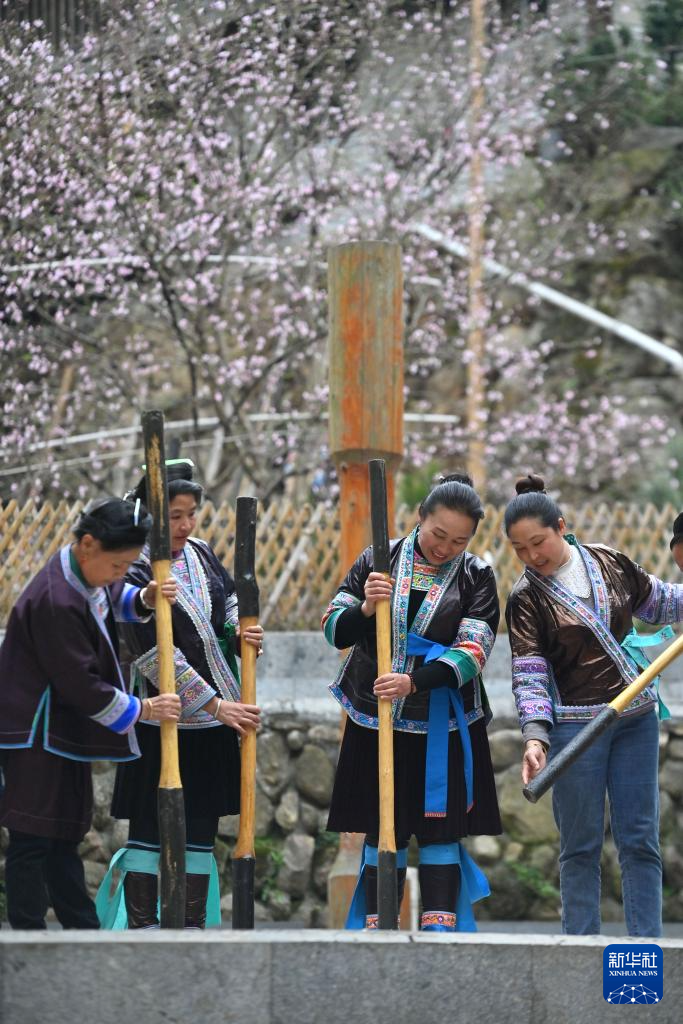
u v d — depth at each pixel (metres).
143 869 10.38
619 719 10.70
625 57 35.88
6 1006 7.66
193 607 10.46
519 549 10.79
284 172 28.58
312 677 18.64
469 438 31.42
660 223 36.91
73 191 24.34
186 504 10.47
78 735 9.42
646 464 33.84
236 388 28.19
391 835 9.61
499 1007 8.08
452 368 34.66
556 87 35.00
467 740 10.25
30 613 9.30
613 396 35.19
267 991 7.88
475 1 30.33
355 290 15.70
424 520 10.23
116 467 29.64
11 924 9.48
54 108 23.39
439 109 30.42
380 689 9.70
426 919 10.17
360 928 10.65
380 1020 7.95
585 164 37.41
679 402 35.38
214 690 10.35
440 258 33.16
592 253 33.47
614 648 10.66
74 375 29.78
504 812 18.00
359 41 29.64
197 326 26.62
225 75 26.02
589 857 10.69
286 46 27.20
